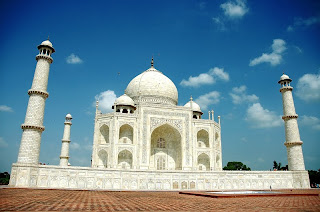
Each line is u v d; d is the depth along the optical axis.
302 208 21.14
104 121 76.00
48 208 18.44
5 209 17.00
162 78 94.94
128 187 60.72
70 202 23.81
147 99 89.56
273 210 19.47
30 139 55.34
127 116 75.75
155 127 78.00
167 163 81.75
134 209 19.31
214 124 85.38
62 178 56.88
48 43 61.81
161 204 23.95
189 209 19.94
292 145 73.88
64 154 83.81
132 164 72.81
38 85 59.06
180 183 64.06
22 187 50.41
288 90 77.81
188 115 82.56
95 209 18.67
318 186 88.31
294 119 75.62
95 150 74.62
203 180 66.06
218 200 29.41
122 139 77.44
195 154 79.56
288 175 72.31
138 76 97.12
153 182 62.34
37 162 55.75
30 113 57.00
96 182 59.12
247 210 19.38
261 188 69.69
